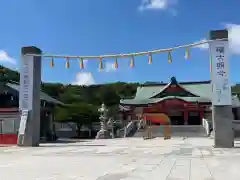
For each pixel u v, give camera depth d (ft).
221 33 81.56
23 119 97.50
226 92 79.87
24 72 97.30
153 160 54.95
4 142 110.73
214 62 81.15
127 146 97.86
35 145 98.22
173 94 272.92
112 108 267.18
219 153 66.23
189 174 38.14
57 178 35.70
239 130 156.46
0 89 150.92
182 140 138.62
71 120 202.18
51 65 92.63
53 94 317.63
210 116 253.03
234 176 36.45
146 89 306.96
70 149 84.94
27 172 40.88
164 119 215.72
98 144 111.65
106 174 38.65
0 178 36.04
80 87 328.29
